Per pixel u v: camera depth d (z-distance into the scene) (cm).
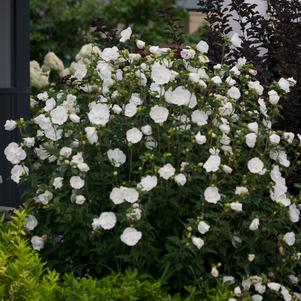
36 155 612
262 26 786
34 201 598
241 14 791
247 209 579
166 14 812
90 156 580
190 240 538
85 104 613
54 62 1206
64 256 591
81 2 1875
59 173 583
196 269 550
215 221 554
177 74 585
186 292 556
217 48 775
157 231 568
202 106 593
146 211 544
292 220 581
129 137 562
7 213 793
